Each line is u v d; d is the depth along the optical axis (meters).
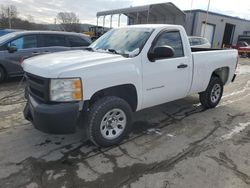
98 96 3.95
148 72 4.28
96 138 3.85
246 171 3.52
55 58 3.97
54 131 3.51
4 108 5.74
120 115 4.08
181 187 3.13
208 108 6.20
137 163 3.63
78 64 3.62
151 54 4.28
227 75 6.36
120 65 3.90
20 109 5.69
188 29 32.16
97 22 31.30
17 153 3.79
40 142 4.16
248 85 9.55
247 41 34.69
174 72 4.74
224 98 7.31
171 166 3.59
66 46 8.86
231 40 37.97
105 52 4.48
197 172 3.46
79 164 3.56
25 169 3.40
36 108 3.47
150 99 4.49
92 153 3.87
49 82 3.43
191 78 5.19
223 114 5.82
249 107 6.44
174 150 4.05
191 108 6.16
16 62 8.08
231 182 3.27
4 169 3.38
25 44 8.22
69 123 3.48
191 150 4.07
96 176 3.30
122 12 26.89
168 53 4.10
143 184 3.17
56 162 3.59
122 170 3.45
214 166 3.62
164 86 4.63
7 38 8.08
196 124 5.15
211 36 34.34
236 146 4.26
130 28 4.92
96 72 3.63
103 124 3.91
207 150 4.08
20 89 7.42
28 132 4.51
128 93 4.23
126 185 3.14
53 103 3.48
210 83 5.88
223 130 4.90
